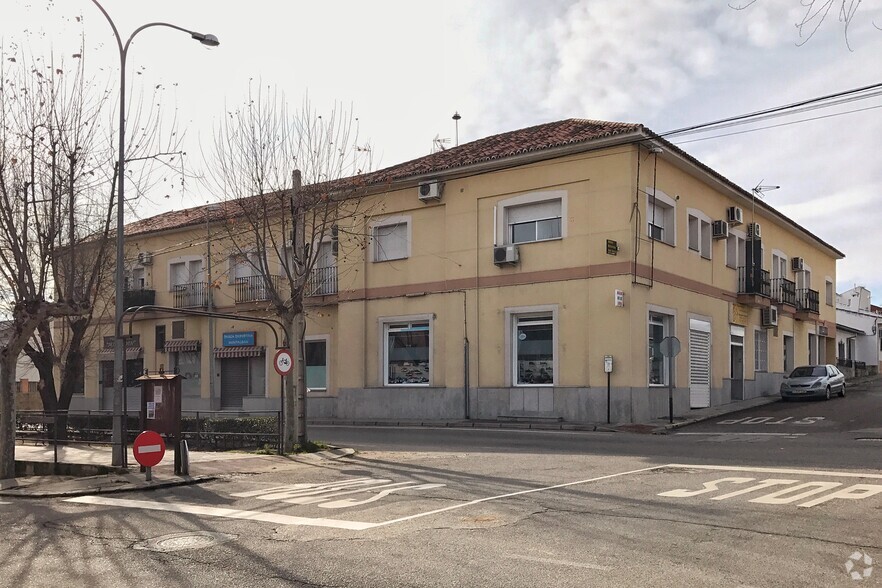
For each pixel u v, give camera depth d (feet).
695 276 88.84
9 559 24.76
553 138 81.92
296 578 21.09
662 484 36.22
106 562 23.77
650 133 72.74
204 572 22.11
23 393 130.31
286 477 43.32
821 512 28.76
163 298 115.44
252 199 63.05
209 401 108.37
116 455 47.67
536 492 34.63
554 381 77.82
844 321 183.73
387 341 91.76
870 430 64.28
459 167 84.28
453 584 20.10
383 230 93.04
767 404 96.94
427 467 45.55
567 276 77.66
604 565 21.56
